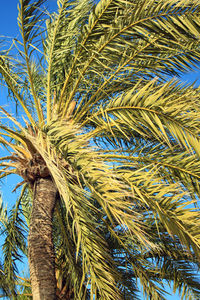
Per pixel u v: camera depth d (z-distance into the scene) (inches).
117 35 201.3
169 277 263.9
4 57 215.5
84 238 161.3
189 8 181.5
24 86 247.6
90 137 215.0
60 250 269.1
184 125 174.9
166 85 180.1
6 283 250.2
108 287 158.6
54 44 224.4
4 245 264.5
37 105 229.1
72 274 220.2
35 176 212.1
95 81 248.7
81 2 221.5
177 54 224.2
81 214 155.3
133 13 187.9
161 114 177.8
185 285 260.2
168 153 218.4
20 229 271.6
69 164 158.2
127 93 202.8
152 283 246.4
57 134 164.1
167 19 185.3
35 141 167.6
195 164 194.9
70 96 228.2
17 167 213.5
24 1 192.5
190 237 146.7
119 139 261.1
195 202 161.0
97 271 161.0
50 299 177.9
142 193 159.8
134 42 202.8
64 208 281.6
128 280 259.1
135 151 221.0
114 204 147.7
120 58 225.5
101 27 200.5
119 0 186.7
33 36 206.1
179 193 161.8
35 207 203.8
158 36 200.4
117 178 172.1
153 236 246.1
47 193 207.6
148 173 163.6
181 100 191.0
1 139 214.1
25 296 275.7
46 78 253.8
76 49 214.2
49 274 184.7
